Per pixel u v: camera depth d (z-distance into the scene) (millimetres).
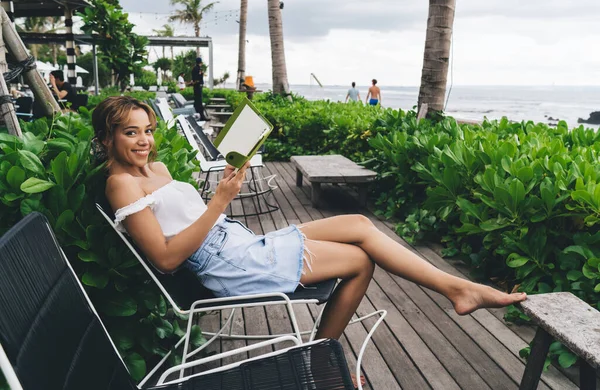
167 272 1872
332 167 6039
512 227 3418
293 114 9359
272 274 1950
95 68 16141
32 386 937
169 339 2654
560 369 2516
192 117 7066
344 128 8070
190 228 1827
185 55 48000
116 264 2100
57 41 14188
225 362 2586
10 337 915
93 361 1255
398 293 3457
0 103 2623
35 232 1187
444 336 2855
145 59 13047
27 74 3230
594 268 2760
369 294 3443
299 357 1555
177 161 2832
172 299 1894
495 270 3674
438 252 4332
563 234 3146
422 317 3094
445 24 6121
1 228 2004
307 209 5793
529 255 3148
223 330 2920
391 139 5777
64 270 1277
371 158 6652
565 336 1674
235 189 1838
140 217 1821
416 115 6648
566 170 3236
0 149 2311
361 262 2076
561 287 2961
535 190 3324
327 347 1587
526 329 2941
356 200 6168
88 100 10156
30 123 2939
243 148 1830
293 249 2008
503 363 2570
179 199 1970
